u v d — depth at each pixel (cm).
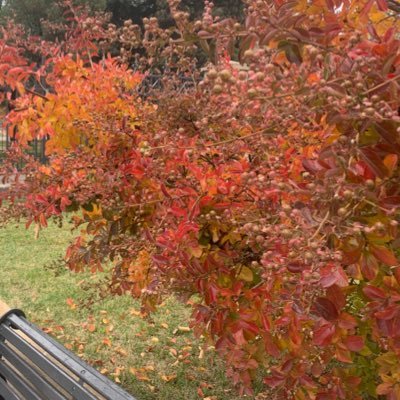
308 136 170
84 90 216
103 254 231
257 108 131
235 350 191
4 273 589
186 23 122
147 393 356
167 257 172
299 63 120
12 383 228
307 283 121
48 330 439
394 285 143
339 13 144
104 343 420
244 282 208
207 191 175
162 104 207
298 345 169
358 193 116
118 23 2350
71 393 183
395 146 115
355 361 221
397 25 155
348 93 110
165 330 449
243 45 117
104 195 208
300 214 121
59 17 1931
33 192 217
